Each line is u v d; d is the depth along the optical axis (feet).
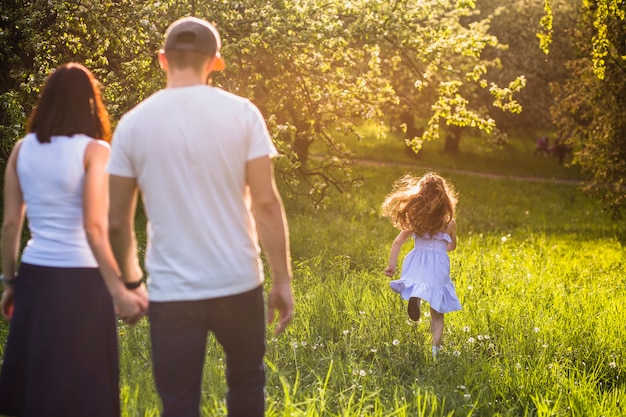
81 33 33.73
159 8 29.86
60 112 10.18
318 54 36.86
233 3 31.50
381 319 19.70
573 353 19.61
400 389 15.25
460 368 16.65
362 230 44.96
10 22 33.86
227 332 9.75
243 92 33.68
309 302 21.84
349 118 42.22
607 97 56.24
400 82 66.64
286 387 12.96
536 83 102.63
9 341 10.13
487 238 47.34
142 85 30.68
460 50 37.65
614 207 59.06
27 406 9.90
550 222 66.69
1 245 10.52
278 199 9.68
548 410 14.40
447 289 19.34
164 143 9.28
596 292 29.04
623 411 15.44
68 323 9.92
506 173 112.06
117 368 10.52
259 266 9.86
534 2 98.12
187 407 9.55
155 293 9.41
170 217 9.34
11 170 10.50
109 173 9.48
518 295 26.45
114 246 9.65
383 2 36.60
